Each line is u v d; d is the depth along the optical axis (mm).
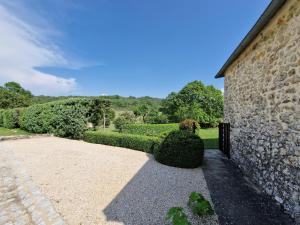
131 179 4148
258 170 4016
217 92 22906
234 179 4371
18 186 3699
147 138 6930
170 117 19141
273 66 3441
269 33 3605
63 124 10055
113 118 15578
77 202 3068
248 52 4770
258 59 4125
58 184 3791
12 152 6664
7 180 4027
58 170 4660
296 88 2721
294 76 2777
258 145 4055
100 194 3379
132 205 3004
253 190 3750
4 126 15734
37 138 10062
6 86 34750
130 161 5629
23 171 4574
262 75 3910
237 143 5621
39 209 2842
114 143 8109
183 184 3957
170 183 3982
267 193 3553
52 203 3020
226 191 3672
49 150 6965
